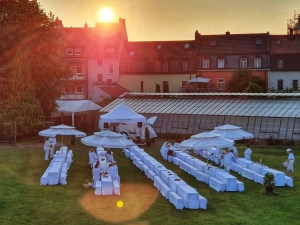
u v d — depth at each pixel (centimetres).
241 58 8550
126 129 5353
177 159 3638
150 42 9181
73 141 4869
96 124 6150
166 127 5672
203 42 8894
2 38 5394
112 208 2212
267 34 8781
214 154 3850
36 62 5491
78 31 9175
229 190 2634
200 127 5447
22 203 2272
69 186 2712
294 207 2275
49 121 5903
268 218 2069
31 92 5191
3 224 1928
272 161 3794
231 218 2058
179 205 2202
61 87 5875
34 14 5541
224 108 5509
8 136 4794
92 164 3353
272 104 5344
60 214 2094
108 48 8881
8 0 5472
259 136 5044
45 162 3584
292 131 4903
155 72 8838
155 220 2014
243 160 3412
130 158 3959
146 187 2733
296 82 8406
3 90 5200
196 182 2933
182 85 8756
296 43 8625
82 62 8844
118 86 8425
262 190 2641
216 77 8612
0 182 2745
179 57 8788
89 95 8831
